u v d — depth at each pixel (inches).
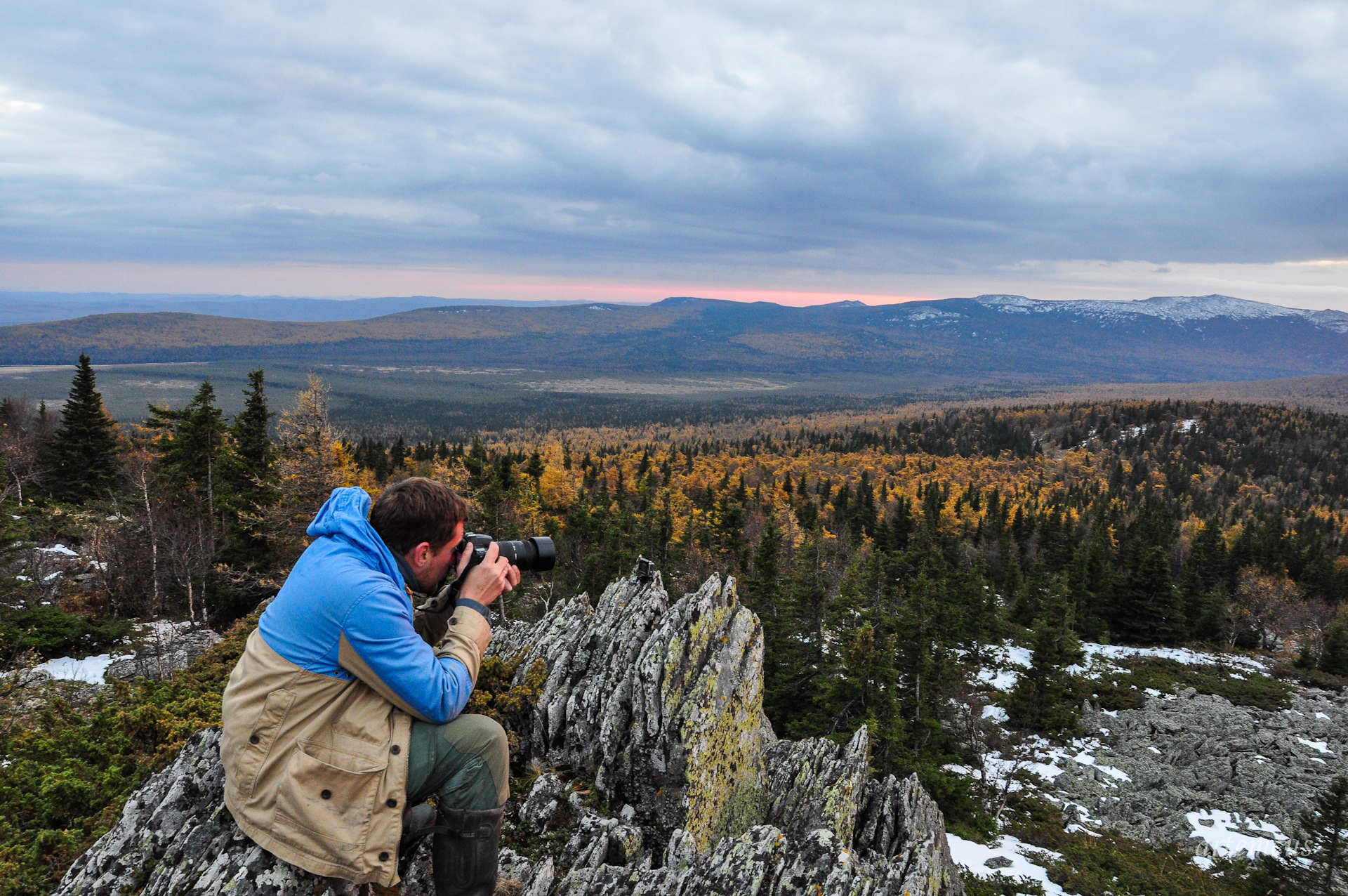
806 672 1649.9
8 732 620.7
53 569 1222.9
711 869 224.1
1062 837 1250.6
